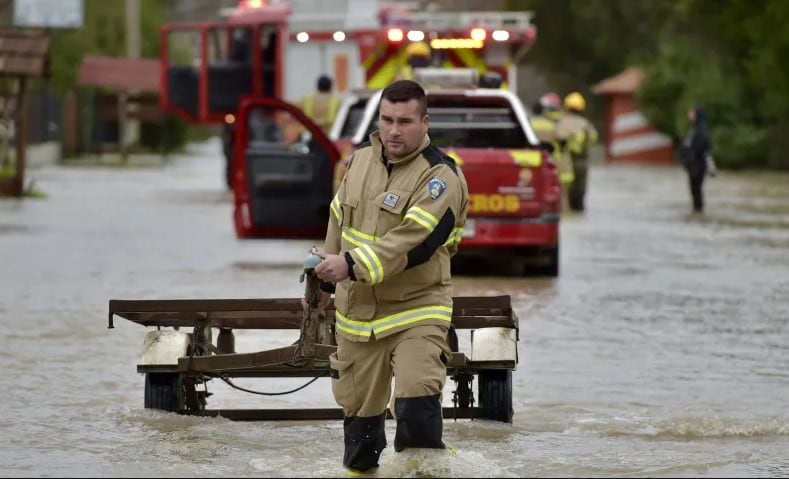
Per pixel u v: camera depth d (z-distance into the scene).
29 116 90.00
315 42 55.84
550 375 22.03
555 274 35.41
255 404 19.83
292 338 25.02
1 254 38.59
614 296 31.45
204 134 160.25
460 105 35.28
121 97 106.44
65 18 76.75
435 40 52.22
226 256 39.28
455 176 14.16
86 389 20.55
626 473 15.58
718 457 16.48
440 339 14.27
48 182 75.00
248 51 64.94
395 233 13.80
